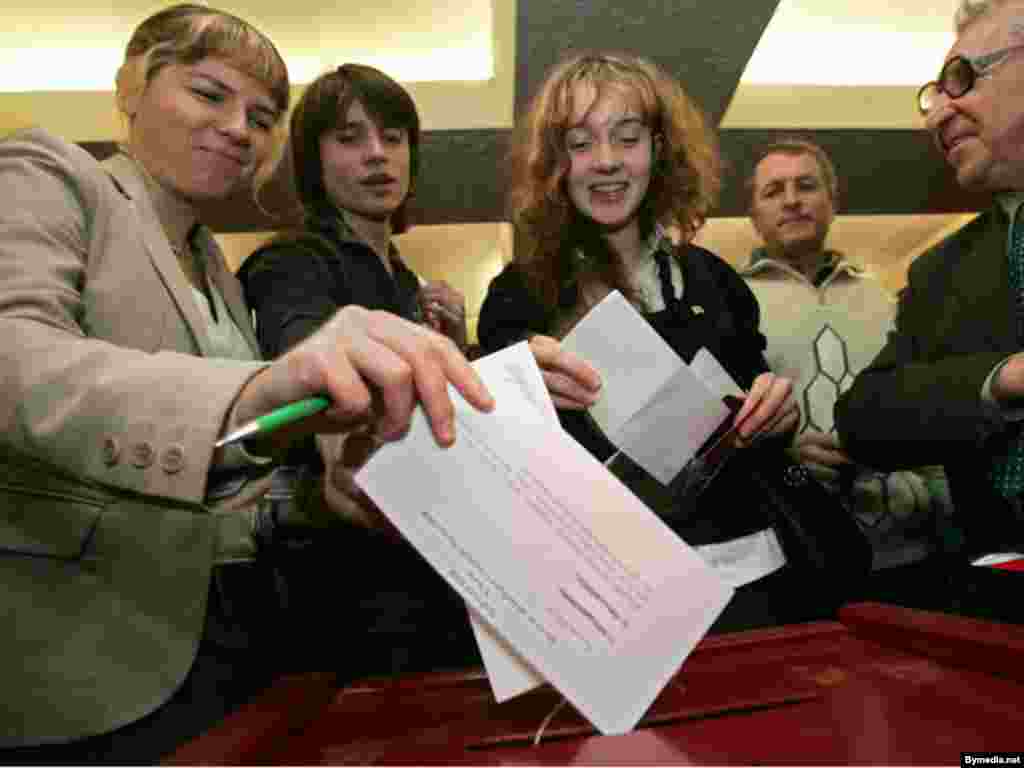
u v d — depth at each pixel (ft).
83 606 1.77
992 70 2.99
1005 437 2.84
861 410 3.22
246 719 1.26
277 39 6.34
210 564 1.94
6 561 1.76
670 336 3.09
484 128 6.73
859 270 5.01
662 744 1.11
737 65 6.26
